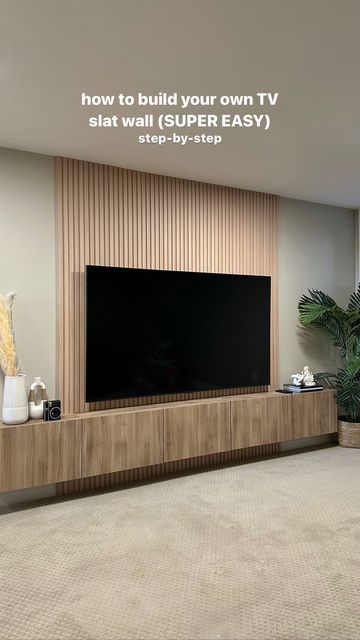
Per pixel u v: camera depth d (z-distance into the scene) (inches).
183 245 161.8
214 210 168.9
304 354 192.7
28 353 134.7
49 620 76.7
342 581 87.7
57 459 124.1
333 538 105.7
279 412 166.7
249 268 177.2
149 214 154.8
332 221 201.3
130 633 73.5
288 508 123.4
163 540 105.2
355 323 188.2
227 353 165.6
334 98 101.7
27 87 96.7
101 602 81.4
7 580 88.7
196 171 152.9
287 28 77.4
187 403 151.6
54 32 78.5
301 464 163.8
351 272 207.5
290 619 76.5
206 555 98.0
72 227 141.3
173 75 92.2
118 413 135.2
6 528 112.8
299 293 191.5
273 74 91.7
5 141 127.2
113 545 103.0
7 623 75.9
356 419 187.5
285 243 187.3
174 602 81.4
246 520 115.9
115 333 142.9
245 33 78.8
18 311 133.4
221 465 163.8
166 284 152.5
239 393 171.9
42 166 137.4
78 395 140.9
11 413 120.6
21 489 126.3
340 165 146.5
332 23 76.1
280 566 93.3
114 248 148.2
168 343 152.7
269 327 176.6
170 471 156.3
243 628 74.4
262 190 176.6
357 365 178.2
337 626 74.7
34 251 135.8
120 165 147.3
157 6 72.2
